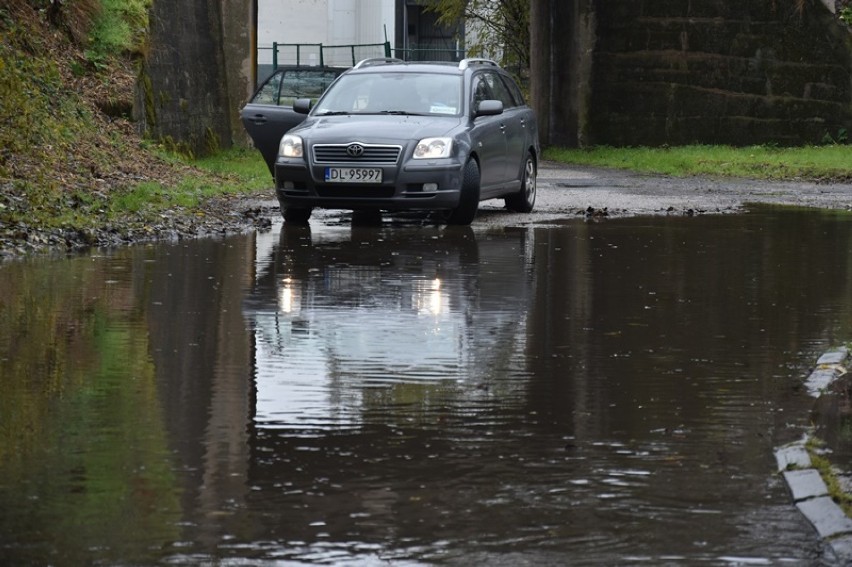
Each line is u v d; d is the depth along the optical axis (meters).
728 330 23.47
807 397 18.06
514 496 13.29
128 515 12.59
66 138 54.97
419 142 42.69
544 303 26.45
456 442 15.45
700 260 34.09
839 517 12.48
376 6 159.25
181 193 49.44
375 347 21.44
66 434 15.62
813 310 25.80
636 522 12.48
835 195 60.59
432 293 27.73
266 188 58.62
